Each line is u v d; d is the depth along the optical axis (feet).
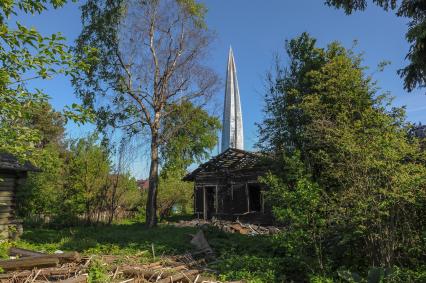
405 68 37.60
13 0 14.84
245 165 82.43
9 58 15.28
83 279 26.04
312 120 34.17
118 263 34.01
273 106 43.06
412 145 25.85
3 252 30.53
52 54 15.61
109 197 81.10
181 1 73.46
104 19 69.10
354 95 32.01
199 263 35.45
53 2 15.85
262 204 73.61
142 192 107.45
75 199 76.38
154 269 30.94
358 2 38.63
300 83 42.52
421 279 22.89
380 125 26.84
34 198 82.79
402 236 25.45
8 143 16.15
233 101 163.22
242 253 37.93
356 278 23.20
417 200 24.45
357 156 25.82
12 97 15.51
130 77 72.64
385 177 24.94
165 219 101.30
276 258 31.42
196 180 97.50
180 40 76.02
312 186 27.45
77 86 70.64
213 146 95.66
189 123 81.87
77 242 49.08
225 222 72.69
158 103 75.61
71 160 77.87
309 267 27.32
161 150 83.25
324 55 41.70
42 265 28.89
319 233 27.58
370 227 25.61
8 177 51.70
